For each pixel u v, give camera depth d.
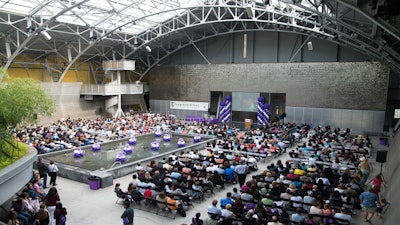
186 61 42.69
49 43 31.50
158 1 28.75
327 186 13.85
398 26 12.37
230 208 10.77
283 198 12.02
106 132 27.97
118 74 38.78
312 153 20.36
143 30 35.81
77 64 38.81
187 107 41.97
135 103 44.59
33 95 13.88
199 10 33.84
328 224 10.48
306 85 35.00
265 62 37.72
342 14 17.09
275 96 41.47
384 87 31.50
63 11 24.47
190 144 26.61
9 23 24.48
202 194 13.92
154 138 29.77
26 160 12.45
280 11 26.00
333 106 33.94
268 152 21.02
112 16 30.14
